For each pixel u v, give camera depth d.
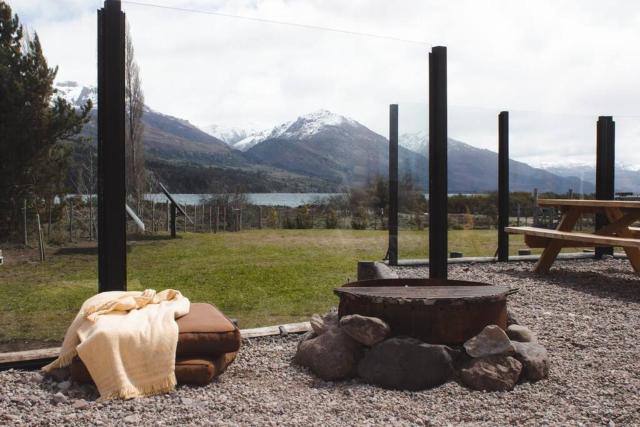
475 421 2.79
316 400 3.04
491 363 3.26
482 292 3.65
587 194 8.32
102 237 3.98
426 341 3.40
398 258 5.98
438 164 5.32
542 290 6.09
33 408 2.91
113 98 3.94
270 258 4.87
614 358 3.73
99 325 3.18
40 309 3.96
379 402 2.98
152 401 3.00
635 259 7.12
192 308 3.73
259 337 4.24
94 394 3.12
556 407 2.95
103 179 3.96
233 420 2.75
